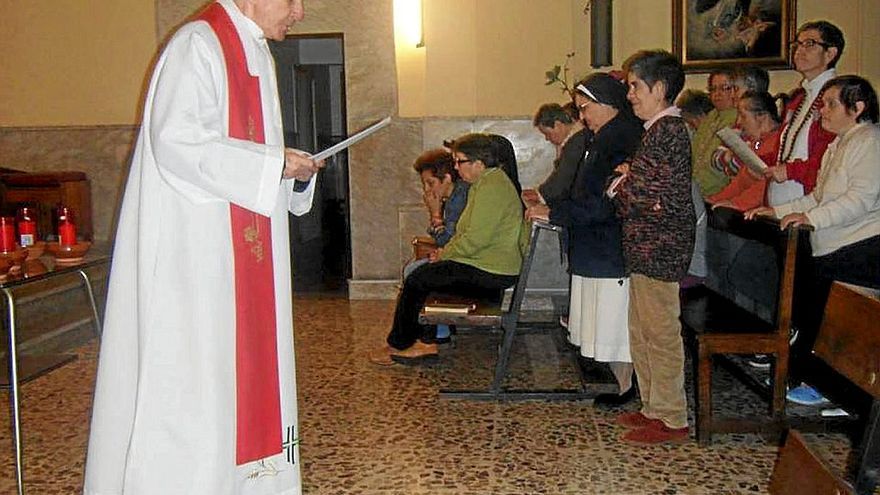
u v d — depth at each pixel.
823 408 3.31
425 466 3.00
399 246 6.04
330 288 6.50
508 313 3.70
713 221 3.79
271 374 2.33
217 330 2.14
